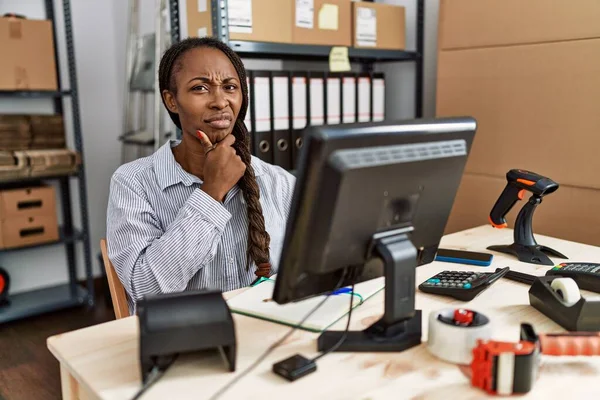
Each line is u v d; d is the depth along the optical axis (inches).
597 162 68.8
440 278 44.2
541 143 74.4
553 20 71.1
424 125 32.5
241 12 74.7
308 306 39.2
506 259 53.4
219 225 46.4
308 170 28.1
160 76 52.7
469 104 82.6
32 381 82.5
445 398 28.1
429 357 32.4
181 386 29.2
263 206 55.4
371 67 107.0
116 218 49.2
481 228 66.3
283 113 84.2
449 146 33.8
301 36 81.5
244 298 41.3
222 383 29.5
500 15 76.8
